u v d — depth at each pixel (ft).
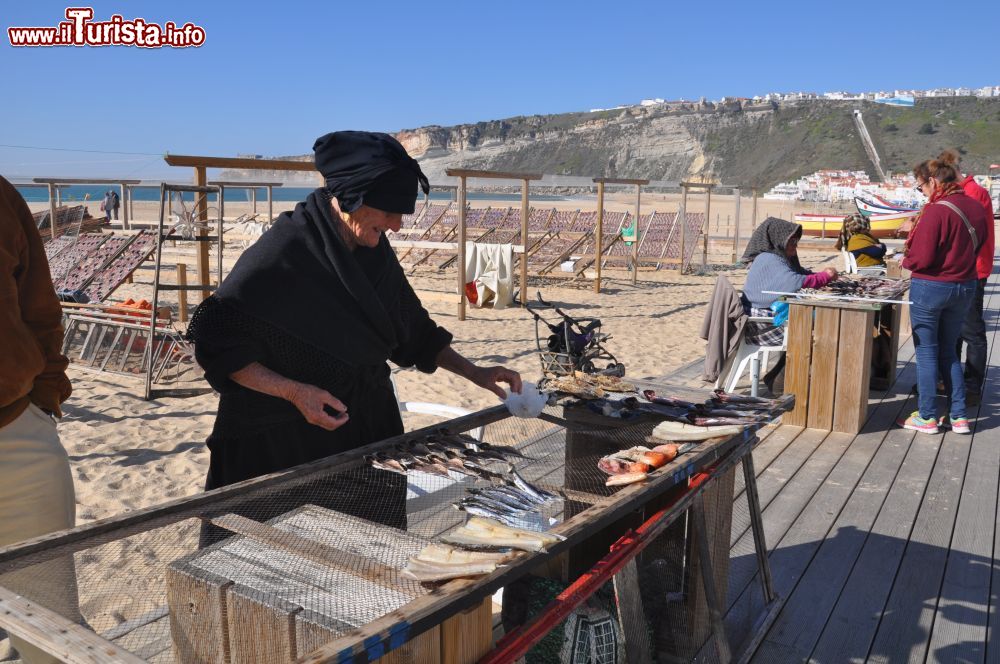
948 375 17.81
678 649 8.39
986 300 40.57
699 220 62.54
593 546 8.73
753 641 9.11
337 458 6.77
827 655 9.12
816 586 10.77
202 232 28.73
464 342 31.17
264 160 26.68
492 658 5.15
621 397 9.20
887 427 18.39
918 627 9.75
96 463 16.28
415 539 5.58
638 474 6.93
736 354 19.83
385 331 7.36
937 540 12.28
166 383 23.71
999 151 378.73
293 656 4.64
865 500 13.89
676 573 8.46
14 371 6.46
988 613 10.10
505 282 41.01
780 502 13.78
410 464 6.72
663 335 33.09
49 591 4.94
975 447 16.92
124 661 3.78
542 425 9.11
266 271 6.67
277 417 7.09
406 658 4.50
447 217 63.36
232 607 4.94
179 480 15.55
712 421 8.61
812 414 18.22
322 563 5.12
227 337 6.68
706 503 8.31
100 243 32.65
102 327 25.35
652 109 629.51
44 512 6.95
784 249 20.76
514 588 8.20
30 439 6.80
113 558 7.97
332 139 6.61
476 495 6.62
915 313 17.40
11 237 6.61
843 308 17.54
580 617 7.46
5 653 8.61
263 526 5.57
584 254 55.16
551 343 10.70
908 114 454.40
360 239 7.06
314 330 6.89
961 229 16.49
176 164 24.29
